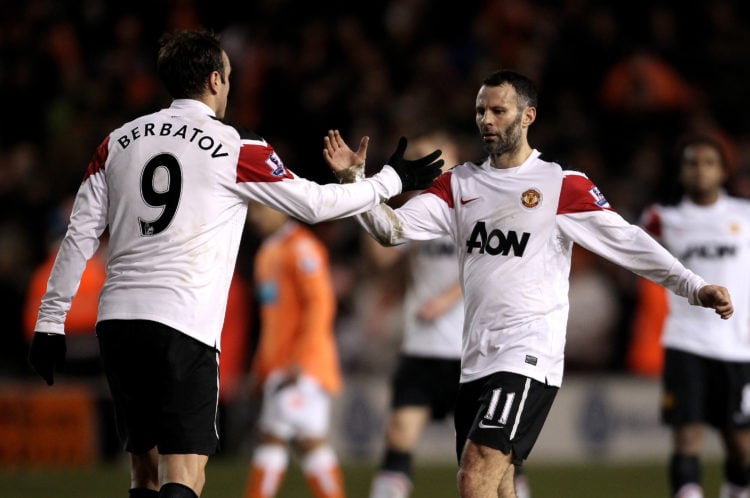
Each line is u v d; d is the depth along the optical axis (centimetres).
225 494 3606
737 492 2870
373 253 3316
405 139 2105
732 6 6425
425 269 2902
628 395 4694
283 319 3081
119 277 1953
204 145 1953
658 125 5916
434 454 4666
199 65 2008
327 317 3078
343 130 5984
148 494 2056
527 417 2022
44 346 1984
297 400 3025
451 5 6600
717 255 2861
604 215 2047
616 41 6181
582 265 4916
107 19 6638
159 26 6588
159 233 1936
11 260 5138
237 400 4581
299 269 3048
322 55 6328
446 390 2877
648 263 2033
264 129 6084
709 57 6194
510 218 2066
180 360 1922
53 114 6122
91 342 4484
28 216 5438
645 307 4634
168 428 1927
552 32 6262
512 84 2086
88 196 1991
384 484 2816
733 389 2812
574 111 5888
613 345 4897
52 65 6294
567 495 3612
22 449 4559
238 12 6681
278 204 1966
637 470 4297
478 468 1986
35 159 5844
